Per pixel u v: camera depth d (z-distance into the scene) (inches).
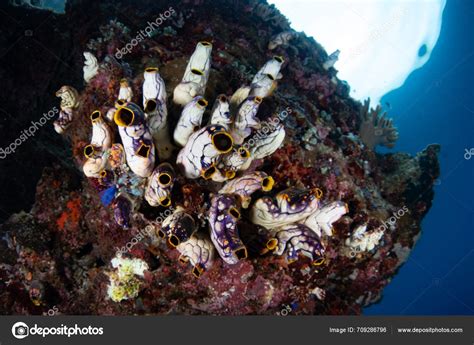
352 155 28.0
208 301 20.0
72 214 23.8
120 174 17.6
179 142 17.5
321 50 44.9
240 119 17.7
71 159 26.8
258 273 19.0
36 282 23.3
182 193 17.0
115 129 18.3
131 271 20.2
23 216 24.9
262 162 19.9
